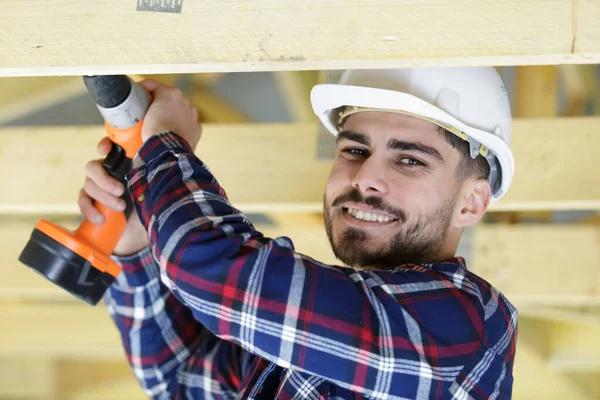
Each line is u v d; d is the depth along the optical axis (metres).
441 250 1.46
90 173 1.43
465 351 1.24
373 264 1.45
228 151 2.15
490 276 2.49
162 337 1.66
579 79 2.29
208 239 1.19
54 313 3.54
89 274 1.39
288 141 2.14
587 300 2.46
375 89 1.40
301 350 1.16
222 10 1.10
